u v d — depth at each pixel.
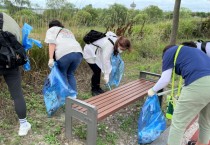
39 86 4.97
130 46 4.49
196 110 2.71
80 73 5.96
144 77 4.69
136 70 6.81
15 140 3.34
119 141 3.60
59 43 4.02
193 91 2.61
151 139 3.47
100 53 4.67
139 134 3.47
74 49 4.09
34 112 4.07
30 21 5.76
